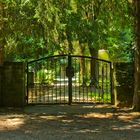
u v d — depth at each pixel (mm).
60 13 19969
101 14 22453
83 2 22016
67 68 18078
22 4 18516
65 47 25188
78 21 23266
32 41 24375
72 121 13883
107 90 19109
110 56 31281
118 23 21953
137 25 15938
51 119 14273
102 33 25516
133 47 17719
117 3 19750
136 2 15930
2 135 11609
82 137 11297
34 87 20500
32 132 12016
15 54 25094
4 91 17812
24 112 15992
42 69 23188
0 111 16328
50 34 19344
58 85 26281
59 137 11297
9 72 17844
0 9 19016
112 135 11570
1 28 19219
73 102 18281
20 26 19234
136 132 12000
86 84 21734
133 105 16172
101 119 14250
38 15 17984
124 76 17359
